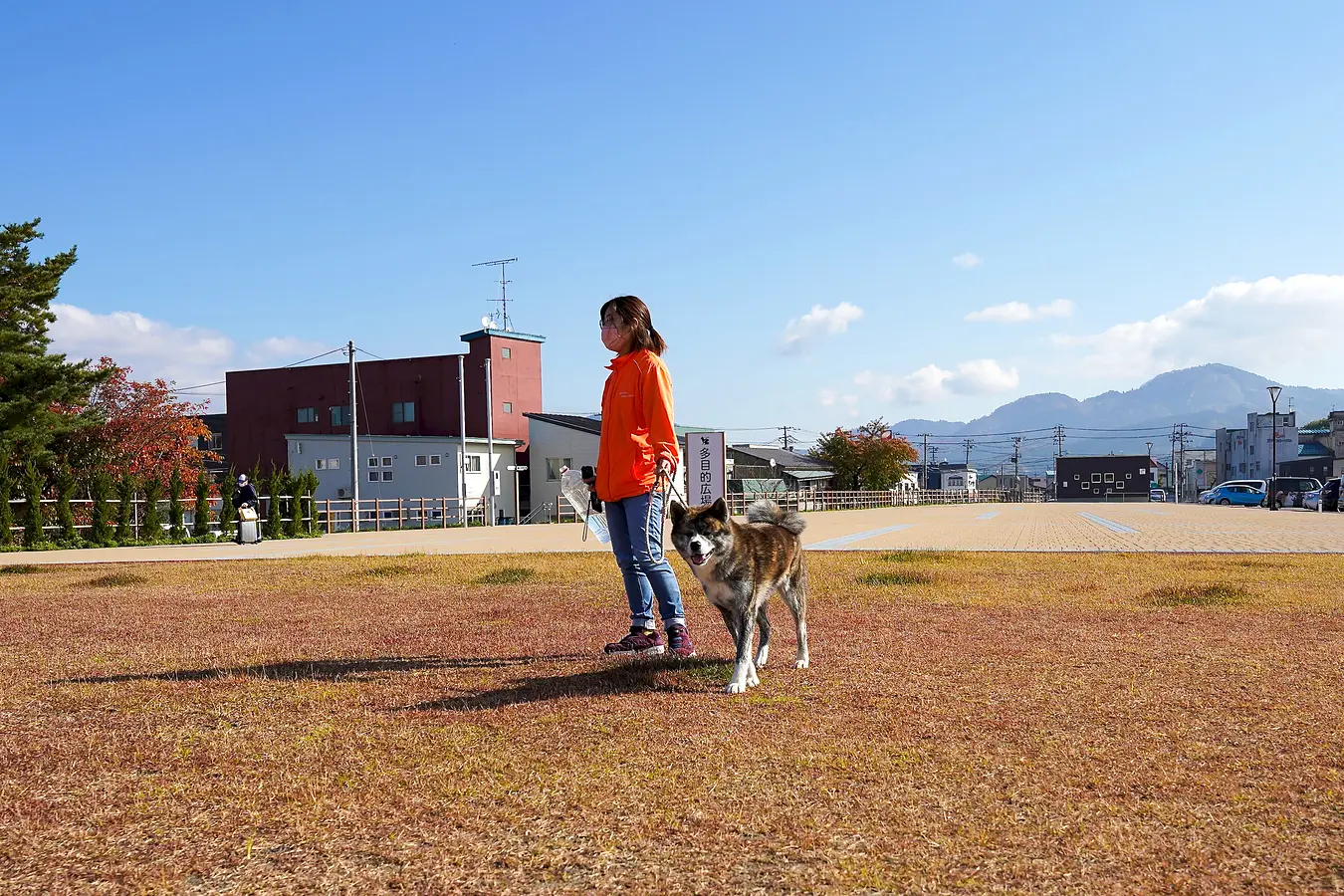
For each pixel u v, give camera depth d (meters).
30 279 21.47
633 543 4.95
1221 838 2.35
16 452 20.83
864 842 2.36
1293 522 22.97
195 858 2.34
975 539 16.08
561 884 2.16
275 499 22.66
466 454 38.22
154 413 29.52
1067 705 3.77
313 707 3.90
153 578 9.74
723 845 2.36
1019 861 2.23
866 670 4.55
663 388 4.94
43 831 2.53
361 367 42.94
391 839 2.44
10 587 9.05
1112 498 85.62
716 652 5.20
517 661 4.93
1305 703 3.72
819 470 65.31
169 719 3.71
